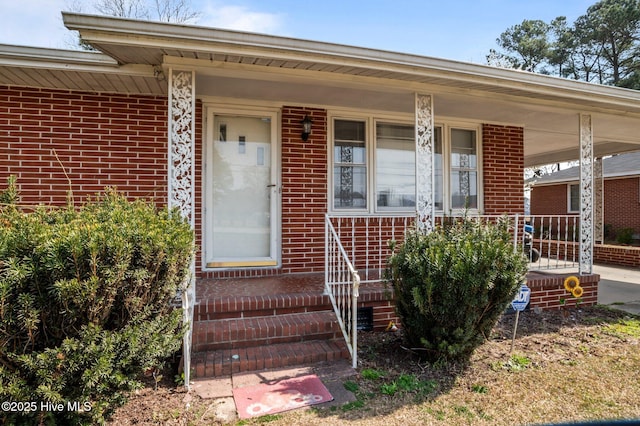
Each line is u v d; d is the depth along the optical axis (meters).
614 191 15.25
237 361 3.42
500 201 6.86
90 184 4.79
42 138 4.65
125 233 2.43
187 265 3.08
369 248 6.07
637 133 7.49
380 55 3.94
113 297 2.36
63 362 2.10
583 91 5.02
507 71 4.52
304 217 5.68
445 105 5.46
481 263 3.41
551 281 5.51
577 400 3.05
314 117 5.72
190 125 3.88
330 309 4.34
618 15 21.89
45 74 4.12
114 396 2.37
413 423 2.71
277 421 2.71
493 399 3.06
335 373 3.41
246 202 5.52
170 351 2.70
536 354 3.97
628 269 10.30
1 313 1.99
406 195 6.32
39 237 2.19
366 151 6.05
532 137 8.02
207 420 2.71
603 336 4.54
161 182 5.00
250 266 5.48
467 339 3.49
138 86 4.60
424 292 3.46
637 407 2.95
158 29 3.27
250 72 4.04
